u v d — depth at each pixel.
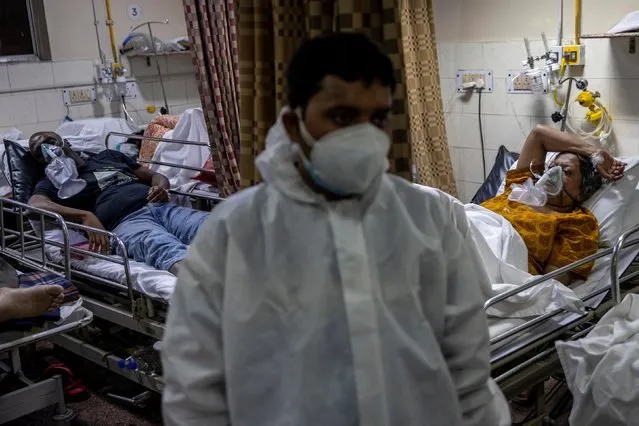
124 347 3.09
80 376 3.25
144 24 5.33
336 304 0.99
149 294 2.73
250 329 1.00
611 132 3.57
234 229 1.02
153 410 2.94
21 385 3.07
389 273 1.02
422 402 1.03
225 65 3.40
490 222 2.65
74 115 5.06
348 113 0.98
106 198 3.63
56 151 3.67
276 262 1.00
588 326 2.38
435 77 2.52
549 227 2.69
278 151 1.03
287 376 0.99
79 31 5.02
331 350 0.99
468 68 4.07
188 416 1.03
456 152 4.27
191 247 1.05
